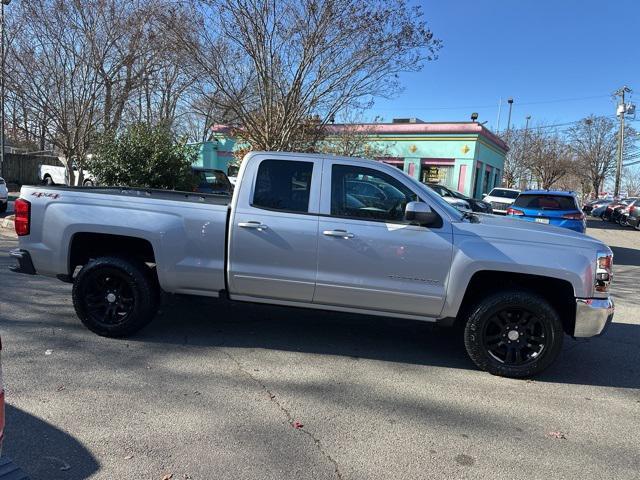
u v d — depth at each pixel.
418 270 4.65
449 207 4.91
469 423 3.77
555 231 4.84
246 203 4.88
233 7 10.20
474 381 4.57
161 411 3.69
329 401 4.00
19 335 5.08
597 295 4.53
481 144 26.70
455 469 3.16
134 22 11.64
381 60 10.84
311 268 4.78
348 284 4.74
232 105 11.34
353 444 3.38
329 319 6.20
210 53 10.84
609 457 3.38
